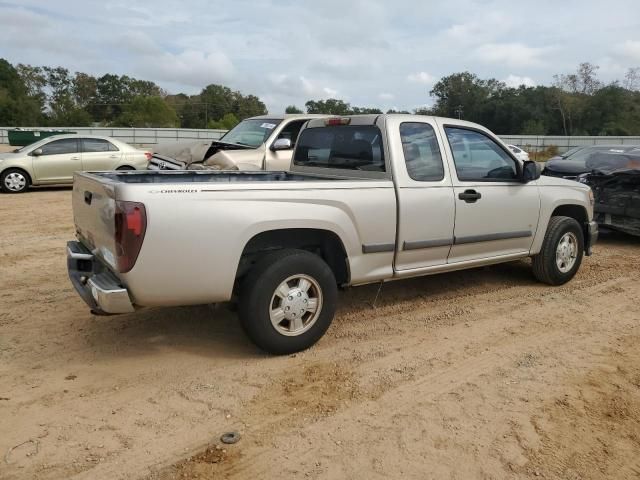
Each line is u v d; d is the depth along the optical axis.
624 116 60.91
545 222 6.25
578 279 6.90
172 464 3.03
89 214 4.38
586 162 12.58
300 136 6.12
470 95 70.06
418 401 3.76
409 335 4.94
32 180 14.30
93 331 4.84
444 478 2.96
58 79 87.56
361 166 5.24
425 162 5.16
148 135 41.47
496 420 3.53
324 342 4.73
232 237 4.00
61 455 3.09
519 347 4.71
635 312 5.66
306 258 4.34
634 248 9.09
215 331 4.91
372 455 3.14
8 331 4.80
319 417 3.53
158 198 3.76
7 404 3.61
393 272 5.00
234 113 92.06
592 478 2.99
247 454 3.13
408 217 4.95
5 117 66.94
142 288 3.80
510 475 2.99
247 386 3.92
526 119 65.50
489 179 5.68
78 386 3.87
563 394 3.89
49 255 7.56
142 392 3.81
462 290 6.29
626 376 4.19
